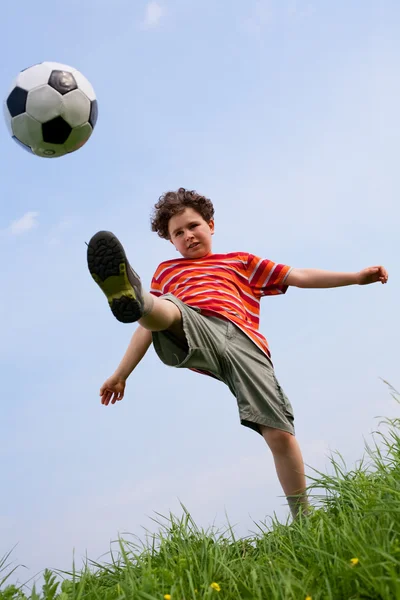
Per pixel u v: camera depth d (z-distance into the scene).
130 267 2.69
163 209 3.88
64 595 2.30
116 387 3.57
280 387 3.41
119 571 2.78
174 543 2.76
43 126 3.16
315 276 3.70
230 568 2.40
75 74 3.25
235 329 3.36
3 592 2.38
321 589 1.97
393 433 2.92
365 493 2.66
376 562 1.95
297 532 2.63
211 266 3.72
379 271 3.62
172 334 3.12
